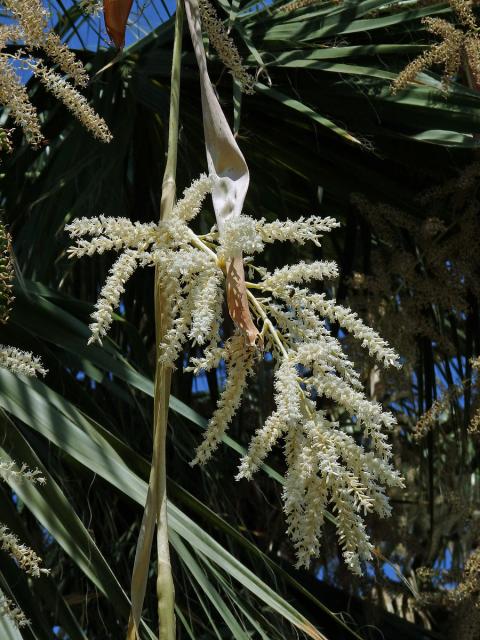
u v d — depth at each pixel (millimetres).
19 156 2715
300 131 2879
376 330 2822
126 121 2852
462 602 3027
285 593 2615
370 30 2918
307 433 1253
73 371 2633
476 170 2760
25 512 2527
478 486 3502
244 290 1295
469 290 2914
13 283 2258
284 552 3078
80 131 2758
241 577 1854
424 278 2852
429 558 3184
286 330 1336
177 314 1481
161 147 2947
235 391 1298
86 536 1743
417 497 3416
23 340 2270
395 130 2787
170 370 1278
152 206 2965
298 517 1229
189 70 2859
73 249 1339
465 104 2688
